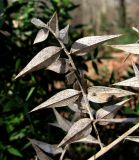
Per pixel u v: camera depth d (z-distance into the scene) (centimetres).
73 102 47
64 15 123
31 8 117
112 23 554
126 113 76
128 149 80
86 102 47
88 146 112
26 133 101
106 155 67
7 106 100
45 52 44
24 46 106
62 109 84
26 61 97
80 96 47
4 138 104
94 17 592
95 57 116
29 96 83
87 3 595
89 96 47
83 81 47
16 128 100
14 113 100
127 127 71
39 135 99
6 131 105
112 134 75
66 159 66
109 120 46
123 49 42
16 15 118
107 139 73
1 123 106
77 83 47
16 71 100
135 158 80
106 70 159
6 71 103
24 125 100
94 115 50
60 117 55
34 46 95
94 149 108
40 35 45
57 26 45
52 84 106
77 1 590
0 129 105
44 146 52
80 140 48
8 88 100
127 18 573
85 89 47
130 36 405
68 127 54
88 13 595
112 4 598
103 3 596
